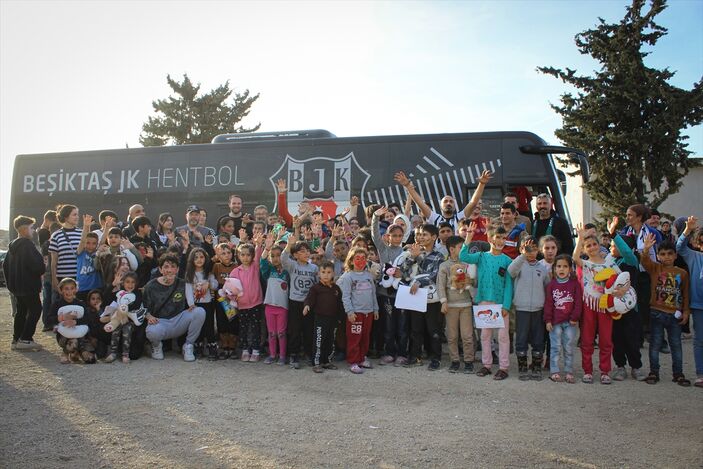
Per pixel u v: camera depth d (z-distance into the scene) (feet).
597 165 74.18
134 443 15.62
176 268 26.84
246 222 36.01
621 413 18.70
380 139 40.78
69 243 29.94
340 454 14.92
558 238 30.19
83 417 17.79
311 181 41.63
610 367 22.66
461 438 16.19
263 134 44.27
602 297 22.58
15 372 23.62
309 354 26.07
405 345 26.12
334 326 24.95
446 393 20.93
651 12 72.79
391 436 16.30
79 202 46.68
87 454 14.82
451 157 39.11
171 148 45.29
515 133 38.40
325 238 31.53
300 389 21.39
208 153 44.34
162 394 20.45
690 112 69.72
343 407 19.10
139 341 26.35
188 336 26.50
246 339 26.63
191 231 33.04
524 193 37.65
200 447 15.34
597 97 73.10
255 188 42.83
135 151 46.09
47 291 34.06
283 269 26.32
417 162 39.75
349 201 40.57
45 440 15.79
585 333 22.98
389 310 26.35
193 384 21.94
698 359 22.34
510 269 23.80
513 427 17.19
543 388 21.79
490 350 24.17
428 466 14.20
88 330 25.88
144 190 45.27
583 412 18.78
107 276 27.37
